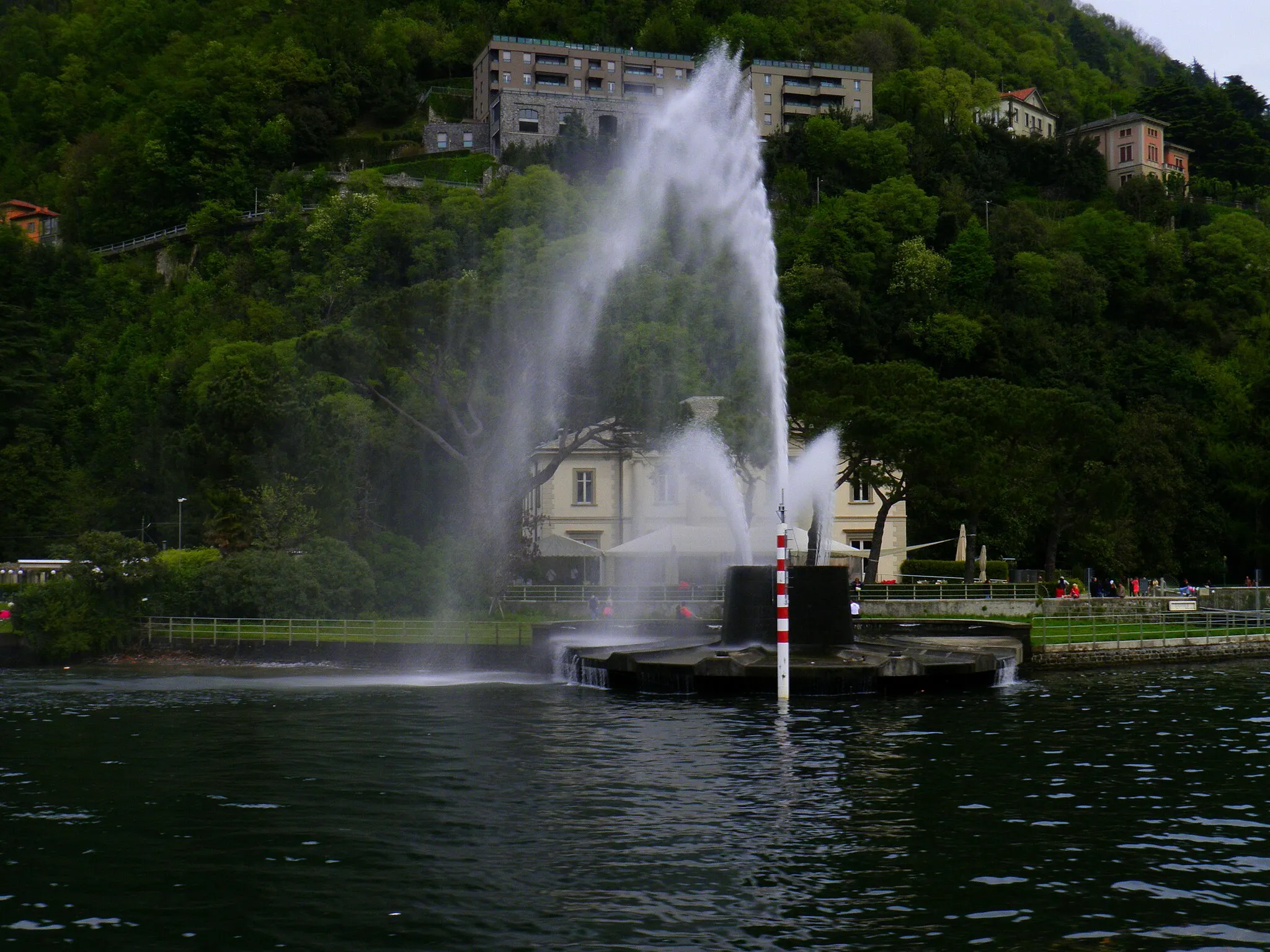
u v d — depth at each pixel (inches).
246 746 1014.4
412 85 7273.6
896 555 3068.4
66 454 4192.9
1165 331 5182.1
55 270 5482.3
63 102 7593.5
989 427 2443.4
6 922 522.0
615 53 6904.5
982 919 518.0
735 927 508.7
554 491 2893.7
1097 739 1021.2
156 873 600.7
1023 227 5625.0
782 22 7755.9
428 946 486.6
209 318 4739.2
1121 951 478.9
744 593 1438.2
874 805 748.6
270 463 2578.7
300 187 5836.6
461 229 4608.8
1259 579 3565.5
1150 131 7160.4
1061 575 2974.9
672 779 840.9
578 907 537.0
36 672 1796.3
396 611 2098.9
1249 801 758.5
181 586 2048.5
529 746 999.0
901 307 4815.5
